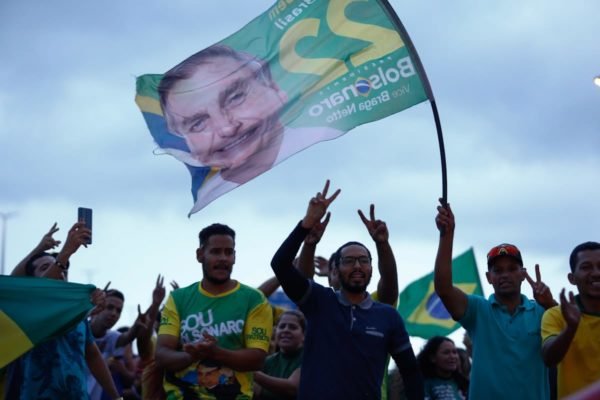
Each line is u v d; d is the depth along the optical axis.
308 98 10.23
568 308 8.53
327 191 9.18
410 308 17.36
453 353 13.05
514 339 9.45
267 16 10.38
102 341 14.62
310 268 10.29
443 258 9.69
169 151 10.20
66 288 9.96
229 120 10.20
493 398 9.32
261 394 11.80
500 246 9.71
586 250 9.28
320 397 8.88
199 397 9.53
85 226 10.17
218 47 10.32
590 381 9.13
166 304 9.98
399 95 10.11
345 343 9.02
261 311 9.85
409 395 9.23
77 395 10.13
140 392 14.74
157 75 10.29
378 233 10.06
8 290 9.80
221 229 9.94
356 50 10.25
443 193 9.91
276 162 10.10
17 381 10.22
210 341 9.30
